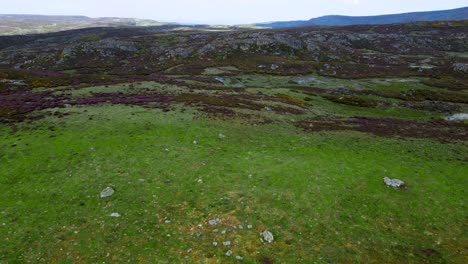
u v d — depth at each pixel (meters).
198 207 20.59
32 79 72.69
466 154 33.81
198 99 54.97
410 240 17.98
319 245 17.14
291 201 21.55
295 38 159.75
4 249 16.23
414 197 22.92
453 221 19.97
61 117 39.09
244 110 49.09
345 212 20.55
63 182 23.52
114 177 24.38
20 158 27.23
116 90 61.62
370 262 15.98
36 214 19.48
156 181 24.02
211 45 143.38
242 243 17.02
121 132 34.34
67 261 15.48
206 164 27.36
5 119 37.88
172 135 34.38
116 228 18.12
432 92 78.44
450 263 16.03
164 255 15.93
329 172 26.52
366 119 53.56
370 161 29.92
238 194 22.27
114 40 152.62
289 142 34.81
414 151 34.06
